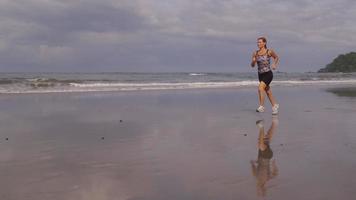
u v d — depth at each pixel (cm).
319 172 447
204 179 420
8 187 392
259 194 371
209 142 630
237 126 801
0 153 547
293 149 575
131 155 537
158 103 1302
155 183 407
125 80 2902
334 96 1648
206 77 4097
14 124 821
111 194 372
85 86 2162
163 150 570
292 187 392
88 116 957
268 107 1191
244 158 518
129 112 1043
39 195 369
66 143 622
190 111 1071
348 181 412
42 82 2172
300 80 3559
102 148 584
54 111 1055
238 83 2692
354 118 923
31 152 556
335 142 628
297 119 909
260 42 1014
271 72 1023
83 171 454
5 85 1986
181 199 358
